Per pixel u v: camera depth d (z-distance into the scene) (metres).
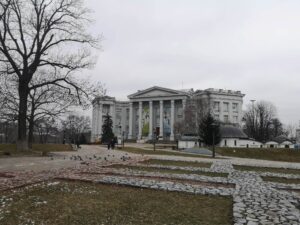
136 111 154.88
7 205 10.28
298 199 11.94
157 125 146.88
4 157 28.45
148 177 17.45
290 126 145.25
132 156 36.47
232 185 15.84
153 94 146.75
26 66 33.91
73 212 9.73
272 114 124.56
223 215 9.74
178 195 12.55
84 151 49.31
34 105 43.69
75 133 115.44
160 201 11.44
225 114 141.12
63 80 36.22
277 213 9.74
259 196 12.30
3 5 31.88
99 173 18.42
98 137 137.75
